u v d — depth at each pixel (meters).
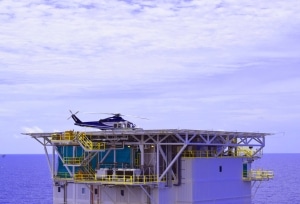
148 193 68.44
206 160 72.56
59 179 74.25
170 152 70.44
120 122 77.06
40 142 76.75
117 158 72.12
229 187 76.31
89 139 72.94
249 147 81.94
